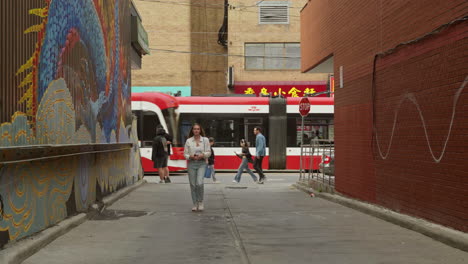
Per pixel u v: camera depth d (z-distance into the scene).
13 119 6.42
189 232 8.66
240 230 8.80
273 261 6.45
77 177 9.81
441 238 7.47
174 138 25.06
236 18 39.97
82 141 10.05
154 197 14.11
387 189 10.52
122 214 10.76
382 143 10.79
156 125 24.94
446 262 6.28
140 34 18.66
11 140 6.35
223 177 23.39
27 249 6.48
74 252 6.93
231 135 26.39
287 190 17.02
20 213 6.82
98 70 11.68
